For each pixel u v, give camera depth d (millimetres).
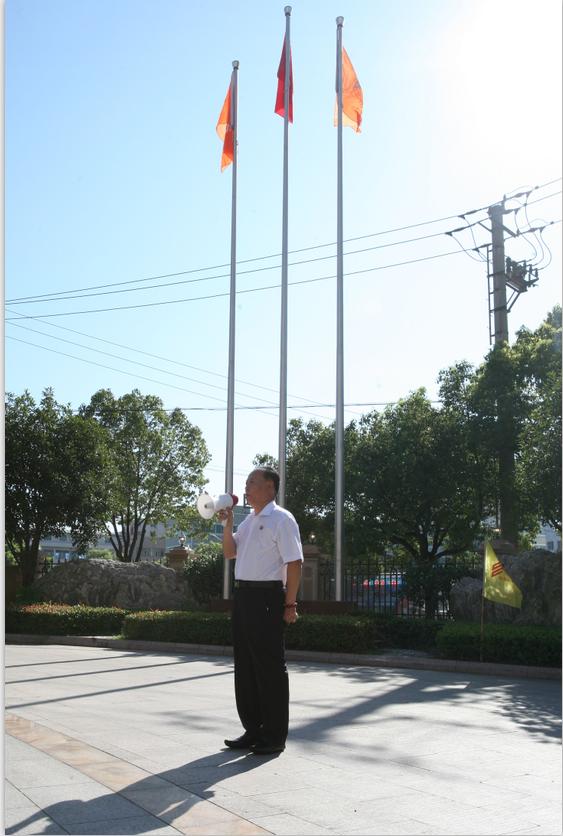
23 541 23734
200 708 7625
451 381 21469
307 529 27125
